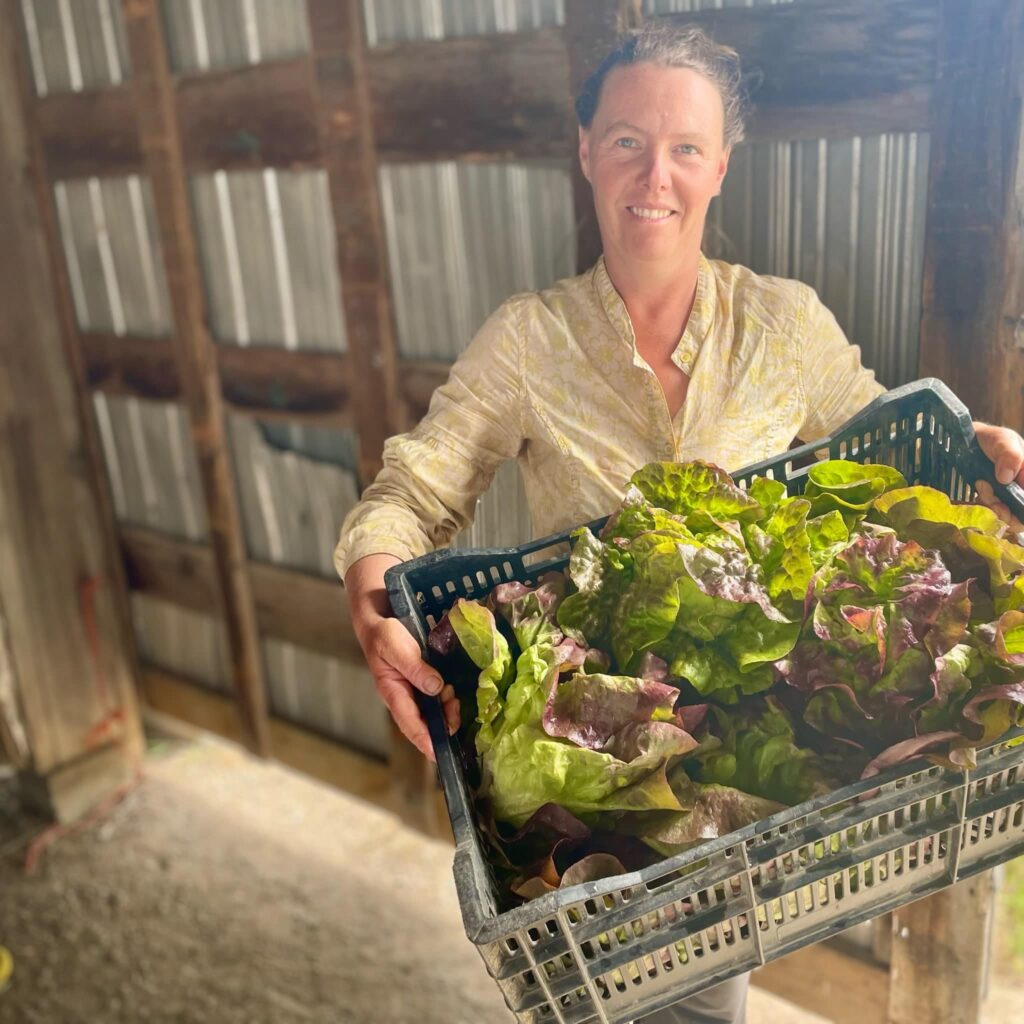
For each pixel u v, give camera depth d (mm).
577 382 1370
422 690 1111
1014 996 2148
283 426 2607
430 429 1420
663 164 1239
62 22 2619
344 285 2266
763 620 1049
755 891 952
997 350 1503
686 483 1149
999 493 1167
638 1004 975
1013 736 951
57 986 2486
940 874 1039
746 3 1607
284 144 2281
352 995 2369
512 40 1862
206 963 2502
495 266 2066
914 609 1013
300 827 2936
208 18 2346
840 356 1391
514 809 1018
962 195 1467
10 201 2779
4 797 3217
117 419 2979
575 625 1105
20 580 2914
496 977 885
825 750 1035
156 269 2695
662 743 986
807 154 1621
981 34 1395
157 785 3176
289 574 2740
